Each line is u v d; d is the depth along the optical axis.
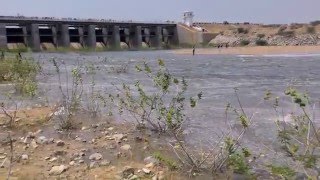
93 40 111.12
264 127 10.98
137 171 7.76
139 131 10.83
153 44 132.00
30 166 8.09
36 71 24.70
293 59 59.78
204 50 106.69
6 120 12.02
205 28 158.12
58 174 7.64
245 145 9.23
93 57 69.88
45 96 16.97
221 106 14.95
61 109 13.55
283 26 149.88
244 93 19.05
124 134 10.55
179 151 9.05
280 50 96.00
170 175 7.48
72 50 103.19
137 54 90.00
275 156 8.18
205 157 8.41
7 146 9.50
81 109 13.66
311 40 134.38
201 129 11.09
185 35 138.75
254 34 147.00
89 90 19.50
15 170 7.80
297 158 6.35
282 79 27.22
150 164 8.14
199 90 20.27
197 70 38.25
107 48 115.38
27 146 9.50
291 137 7.83
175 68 41.59
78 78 22.00
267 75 31.03
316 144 6.57
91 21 110.81
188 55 84.38
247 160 7.91
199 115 13.03
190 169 7.72
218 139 10.04
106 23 114.44
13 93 17.39
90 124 11.73
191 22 149.38
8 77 21.69
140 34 124.44
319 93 18.25
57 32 105.94
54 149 9.31
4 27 92.88
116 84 22.70
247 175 6.86
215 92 19.48
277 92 19.20
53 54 81.31
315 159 6.21
